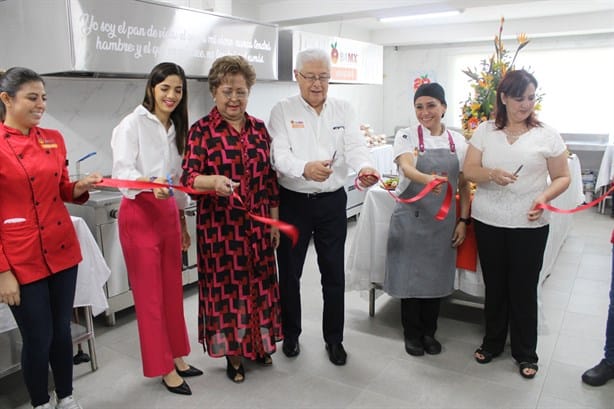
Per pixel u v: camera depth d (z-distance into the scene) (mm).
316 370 2479
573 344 2719
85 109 3324
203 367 2535
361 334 2883
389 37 7191
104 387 2357
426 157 2396
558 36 6660
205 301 2277
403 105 7938
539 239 2248
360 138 2410
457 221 2574
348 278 3066
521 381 2346
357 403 2191
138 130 2062
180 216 2396
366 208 2938
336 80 5297
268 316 2346
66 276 1927
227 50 3711
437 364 2523
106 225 2953
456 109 7531
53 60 2783
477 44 7191
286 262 2455
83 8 2693
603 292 3508
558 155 2195
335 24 6375
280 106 2348
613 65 6418
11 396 2285
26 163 1752
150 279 2150
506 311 2457
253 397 2252
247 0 4609
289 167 2164
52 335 1924
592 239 4941
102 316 3209
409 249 2504
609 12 5762
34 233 1786
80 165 3324
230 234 2189
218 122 2137
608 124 6582
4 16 3004
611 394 2232
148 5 3047
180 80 2080
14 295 1751
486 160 2281
